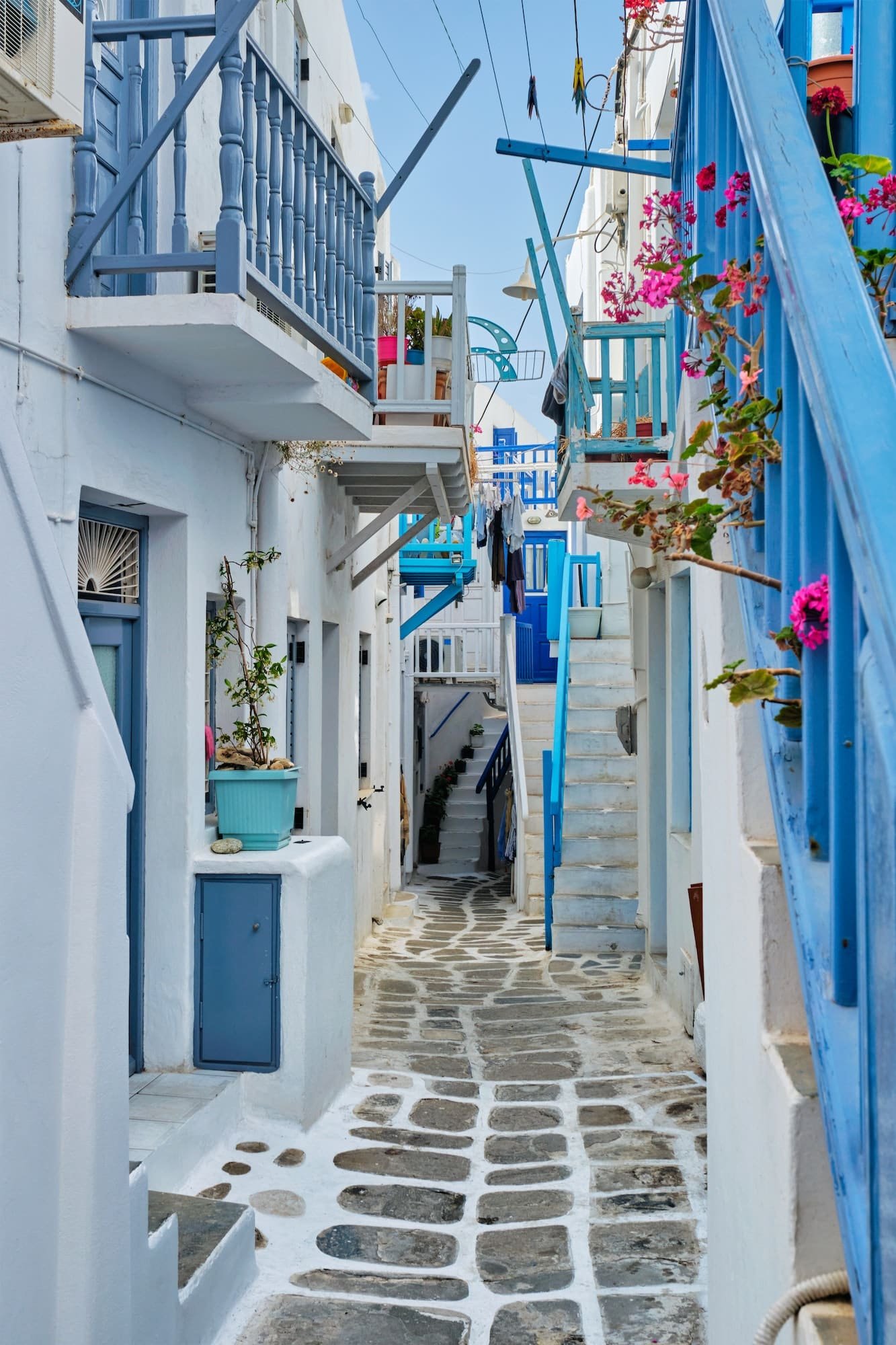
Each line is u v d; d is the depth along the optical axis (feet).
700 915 21.25
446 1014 25.59
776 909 6.39
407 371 27.76
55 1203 7.54
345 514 31.14
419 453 25.39
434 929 40.22
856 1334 4.86
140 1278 8.99
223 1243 11.13
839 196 10.63
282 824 17.35
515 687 49.93
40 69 10.73
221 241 14.19
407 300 28.58
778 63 6.96
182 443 17.06
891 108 9.94
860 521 4.21
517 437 77.46
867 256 8.14
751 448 6.81
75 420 13.88
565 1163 15.43
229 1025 16.38
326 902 17.33
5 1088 6.90
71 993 7.67
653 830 28.40
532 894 43.78
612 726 40.24
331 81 31.14
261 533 20.62
